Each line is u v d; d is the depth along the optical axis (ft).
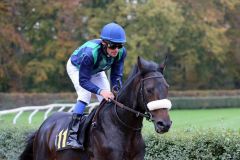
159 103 13.17
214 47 98.27
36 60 88.63
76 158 15.81
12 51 87.45
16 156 27.07
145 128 23.79
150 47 91.25
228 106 94.38
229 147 19.45
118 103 14.49
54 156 16.63
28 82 94.32
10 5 84.58
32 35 90.53
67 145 15.67
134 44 87.97
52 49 87.97
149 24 89.81
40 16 90.17
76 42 88.22
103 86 16.40
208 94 99.04
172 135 21.61
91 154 15.07
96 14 91.15
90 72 15.26
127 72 86.84
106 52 15.15
